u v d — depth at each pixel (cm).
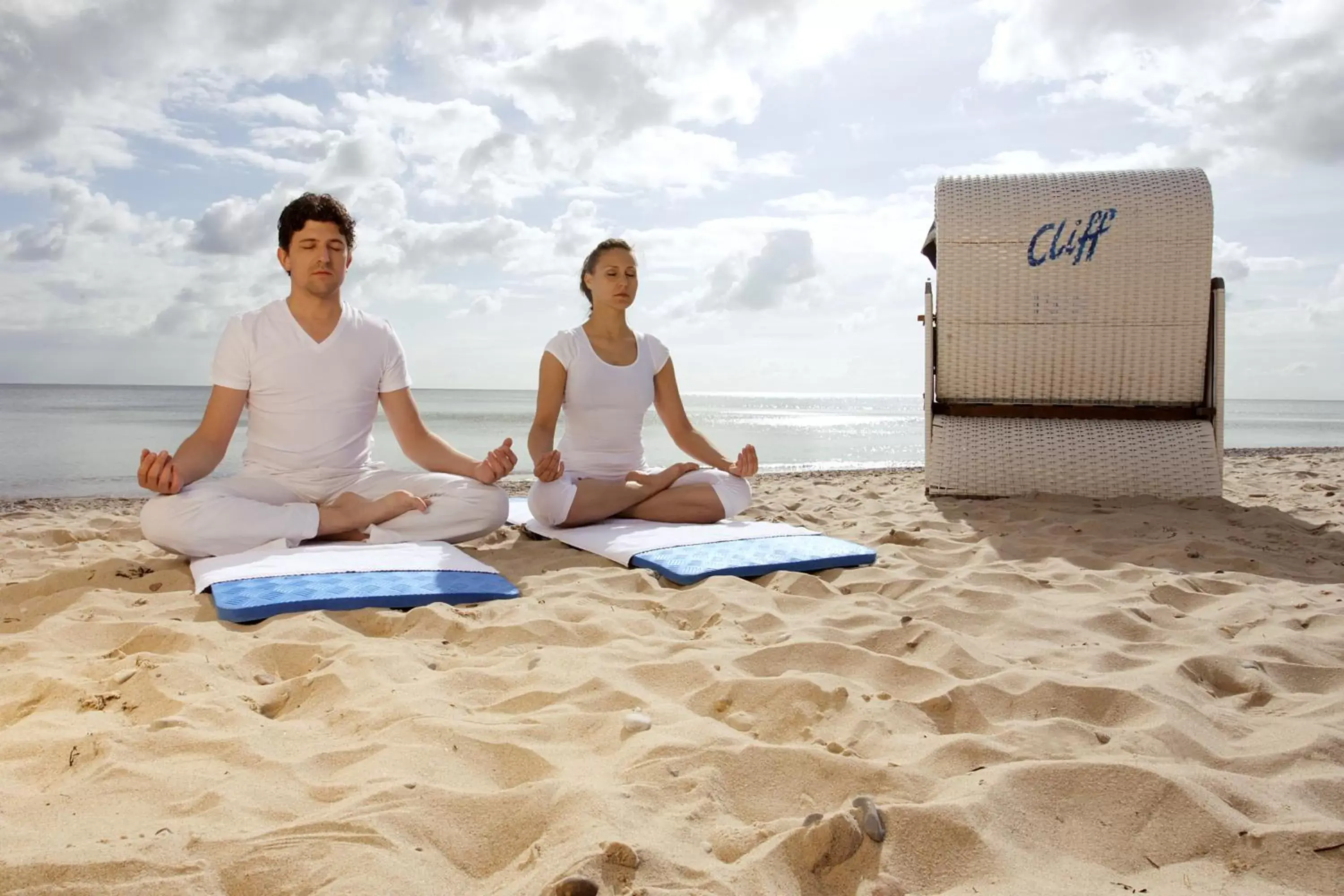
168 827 167
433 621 315
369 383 450
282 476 441
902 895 152
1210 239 614
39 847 161
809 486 783
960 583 363
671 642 291
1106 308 630
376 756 200
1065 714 233
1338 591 361
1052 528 494
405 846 161
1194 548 432
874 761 196
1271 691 251
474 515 442
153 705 238
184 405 3862
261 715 238
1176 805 174
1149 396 636
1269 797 179
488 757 203
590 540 445
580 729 216
